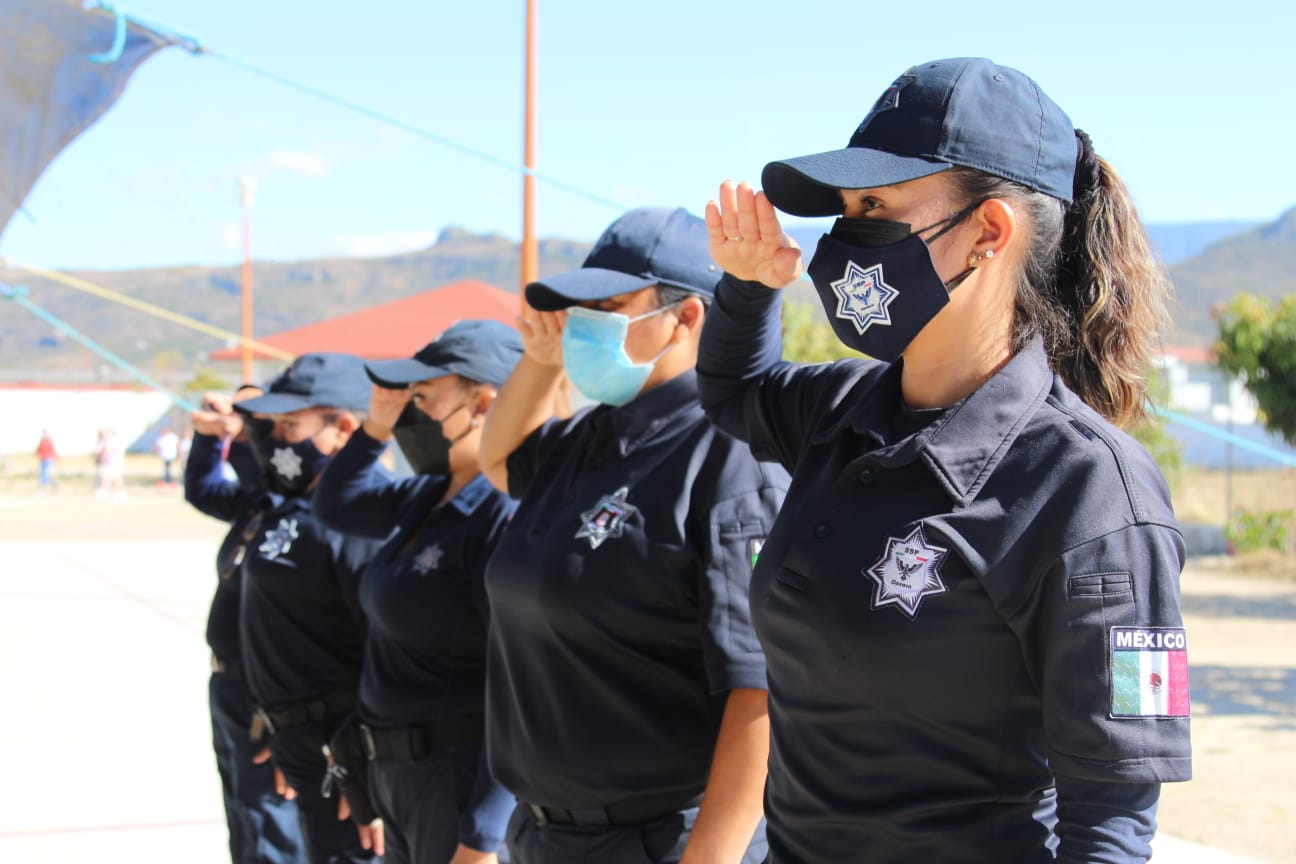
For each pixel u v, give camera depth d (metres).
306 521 4.20
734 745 2.44
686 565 2.55
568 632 2.60
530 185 9.16
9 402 48.94
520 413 3.17
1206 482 27.39
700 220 2.91
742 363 2.44
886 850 1.77
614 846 2.59
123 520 23.33
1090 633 1.63
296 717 4.17
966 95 1.81
